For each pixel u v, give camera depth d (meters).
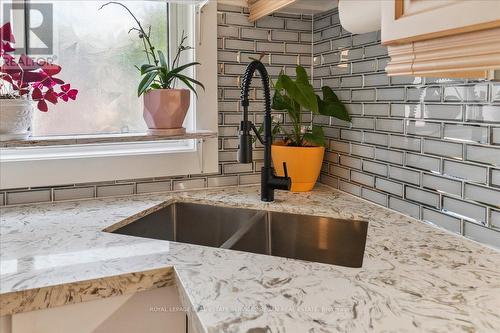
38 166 1.30
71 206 1.29
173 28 1.49
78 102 1.39
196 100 1.48
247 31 1.54
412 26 0.69
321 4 1.49
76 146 1.39
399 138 1.20
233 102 1.55
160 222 1.35
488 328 0.59
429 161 1.09
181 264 0.83
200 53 1.47
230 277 0.76
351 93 1.41
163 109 1.28
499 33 0.57
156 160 1.45
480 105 0.93
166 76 1.31
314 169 1.47
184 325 0.85
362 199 1.38
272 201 1.36
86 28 1.38
